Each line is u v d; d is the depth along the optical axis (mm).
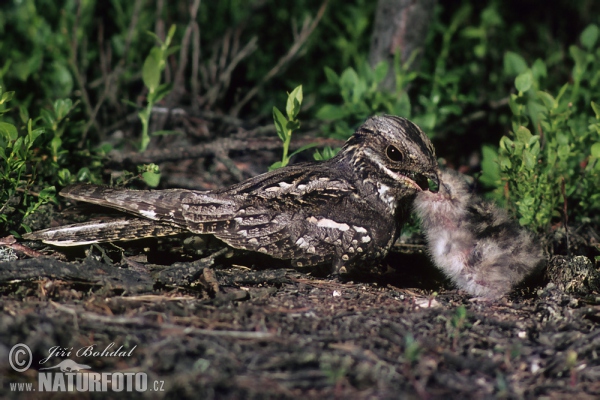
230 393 6168
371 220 9000
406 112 11758
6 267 7793
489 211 9039
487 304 8398
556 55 15188
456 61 15281
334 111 11781
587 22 16422
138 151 11812
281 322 7391
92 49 14625
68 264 8039
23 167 9656
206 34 15422
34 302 7438
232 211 8727
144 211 8695
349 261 8914
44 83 12883
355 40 14969
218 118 13461
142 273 8320
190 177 12438
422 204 8984
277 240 8711
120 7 14453
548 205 10180
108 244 9078
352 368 6496
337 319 7520
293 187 8906
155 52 11000
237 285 8422
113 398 6141
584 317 7898
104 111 13312
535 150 9938
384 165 9016
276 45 15773
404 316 7660
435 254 9000
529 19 16875
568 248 9625
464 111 13352
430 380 6504
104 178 11164
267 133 12883
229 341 6848
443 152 13250
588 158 10555
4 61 13445
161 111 12922
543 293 8414
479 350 7066
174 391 6125
